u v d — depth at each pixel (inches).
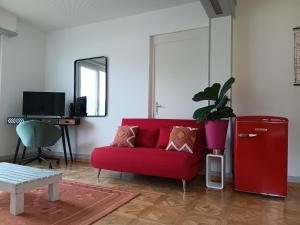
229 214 78.8
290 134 117.7
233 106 128.8
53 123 156.6
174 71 147.3
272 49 122.5
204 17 137.3
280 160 96.0
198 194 99.6
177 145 113.8
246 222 73.0
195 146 117.6
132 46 160.1
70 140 181.8
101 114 169.2
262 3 125.3
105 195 94.3
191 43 142.7
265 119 98.7
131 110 158.7
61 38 190.9
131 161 111.2
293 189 109.7
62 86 189.2
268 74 123.0
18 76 177.5
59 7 151.0
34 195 92.1
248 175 100.9
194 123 129.3
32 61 187.5
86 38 179.3
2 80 166.9
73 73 184.4
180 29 144.1
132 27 160.6
